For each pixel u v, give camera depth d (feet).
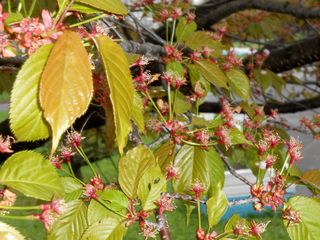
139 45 2.74
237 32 5.98
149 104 2.92
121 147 1.26
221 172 2.42
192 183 2.32
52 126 1.16
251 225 2.02
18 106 1.27
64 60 1.19
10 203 1.57
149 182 1.91
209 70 2.72
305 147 9.76
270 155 2.35
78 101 1.18
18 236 1.40
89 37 1.33
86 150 5.22
